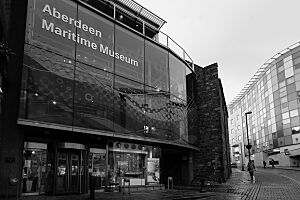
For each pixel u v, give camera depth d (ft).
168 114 67.05
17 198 39.50
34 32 44.80
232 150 285.43
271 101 192.75
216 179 77.82
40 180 46.37
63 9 49.83
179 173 81.51
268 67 199.11
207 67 87.71
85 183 50.49
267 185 64.75
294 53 175.32
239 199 42.52
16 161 40.91
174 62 73.00
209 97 85.05
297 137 166.81
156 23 73.82
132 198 43.86
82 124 47.83
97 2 64.28
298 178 83.35
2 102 39.32
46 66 45.21
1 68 34.83
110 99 53.83
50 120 43.60
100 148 56.18
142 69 62.44
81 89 49.32
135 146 62.80
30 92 42.34
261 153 206.90
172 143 66.18
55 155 47.75
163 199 42.83
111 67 55.72
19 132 41.88
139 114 59.11
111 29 57.62
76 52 50.24
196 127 81.15
